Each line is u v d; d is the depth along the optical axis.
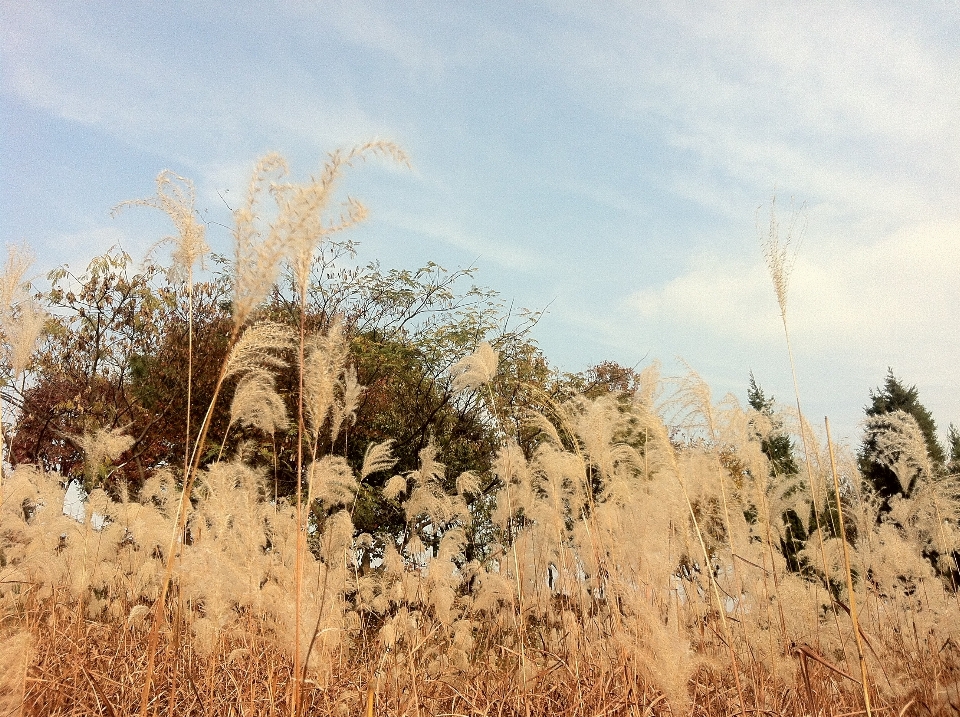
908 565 5.75
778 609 4.90
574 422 4.95
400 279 16.16
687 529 4.52
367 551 8.01
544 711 4.48
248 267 2.95
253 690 3.91
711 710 4.19
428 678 5.26
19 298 4.24
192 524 4.63
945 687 4.55
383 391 14.52
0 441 4.13
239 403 3.44
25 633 3.07
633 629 3.75
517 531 6.21
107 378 12.89
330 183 2.95
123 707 3.84
